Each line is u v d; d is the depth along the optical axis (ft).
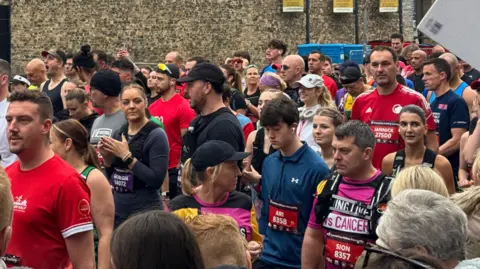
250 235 16.85
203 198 16.88
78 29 103.81
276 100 18.69
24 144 14.56
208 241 11.28
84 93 25.86
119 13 105.09
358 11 116.16
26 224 14.48
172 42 107.34
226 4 109.40
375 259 10.47
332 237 16.40
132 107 21.24
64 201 14.48
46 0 102.99
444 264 10.56
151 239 9.14
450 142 25.66
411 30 118.93
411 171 14.37
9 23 102.32
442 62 26.13
